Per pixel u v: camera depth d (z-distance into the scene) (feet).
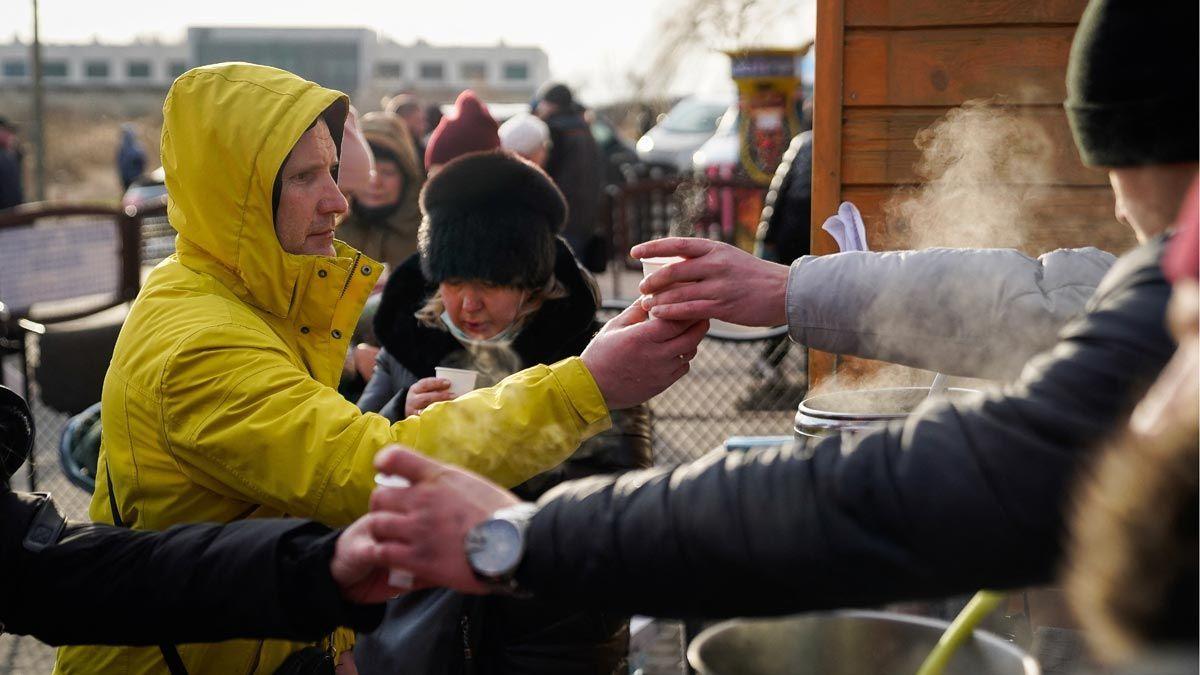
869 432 4.04
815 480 3.95
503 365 8.76
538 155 21.88
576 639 7.66
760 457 4.14
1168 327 3.59
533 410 6.49
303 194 7.05
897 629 5.23
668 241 6.93
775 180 20.43
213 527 5.71
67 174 123.65
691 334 6.84
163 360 6.45
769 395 17.60
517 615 7.58
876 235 10.56
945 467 3.77
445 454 6.31
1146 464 3.12
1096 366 3.69
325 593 5.31
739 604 4.04
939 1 10.37
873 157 10.54
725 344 17.71
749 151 35.35
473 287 8.45
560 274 8.75
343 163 15.11
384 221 16.48
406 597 7.54
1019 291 6.39
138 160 83.25
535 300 8.68
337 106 7.50
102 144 133.39
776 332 16.84
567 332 8.75
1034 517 3.69
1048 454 3.68
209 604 5.46
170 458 6.56
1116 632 3.12
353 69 131.23
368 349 11.37
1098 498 3.22
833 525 3.89
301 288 7.02
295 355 6.98
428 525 4.50
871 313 6.59
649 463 8.48
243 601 5.40
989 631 6.53
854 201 10.59
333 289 7.09
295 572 5.35
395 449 4.58
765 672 5.31
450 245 8.38
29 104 148.25
